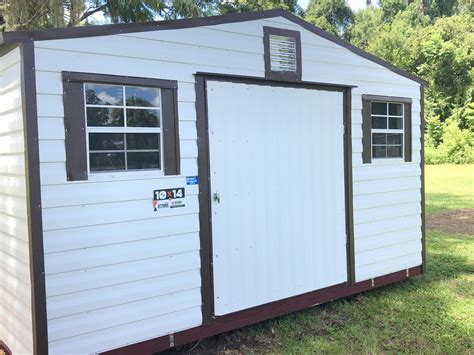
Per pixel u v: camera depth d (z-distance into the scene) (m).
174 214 3.68
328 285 4.78
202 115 3.84
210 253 3.89
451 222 9.39
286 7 15.85
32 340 3.12
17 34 2.96
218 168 3.94
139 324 3.50
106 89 3.36
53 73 3.11
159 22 3.58
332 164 4.81
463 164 24.73
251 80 4.15
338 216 4.87
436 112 28.20
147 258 3.54
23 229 3.21
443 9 36.97
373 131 5.27
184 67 3.73
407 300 5.02
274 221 4.33
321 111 4.70
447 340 3.99
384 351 3.80
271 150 4.30
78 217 3.21
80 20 8.84
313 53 4.61
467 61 27.25
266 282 4.27
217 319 3.94
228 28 3.99
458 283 5.59
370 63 5.16
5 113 3.39
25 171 3.05
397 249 5.52
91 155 3.29
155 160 3.61
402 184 5.58
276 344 3.97
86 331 3.26
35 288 3.04
